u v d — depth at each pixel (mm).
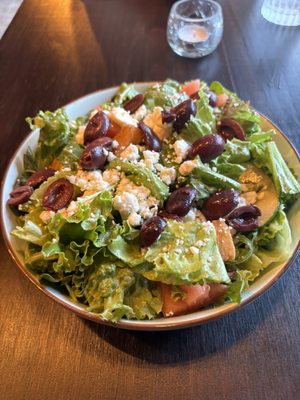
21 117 316
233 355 191
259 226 210
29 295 216
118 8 419
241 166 228
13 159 238
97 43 381
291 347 192
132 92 281
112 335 199
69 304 181
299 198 220
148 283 194
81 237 194
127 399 178
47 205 209
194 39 355
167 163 224
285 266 195
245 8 419
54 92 337
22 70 358
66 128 246
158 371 187
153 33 389
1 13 500
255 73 349
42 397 181
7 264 229
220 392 179
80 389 183
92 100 280
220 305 187
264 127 259
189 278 182
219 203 205
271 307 206
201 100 252
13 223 215
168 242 193
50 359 193
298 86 337
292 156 239
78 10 419
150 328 173
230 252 198
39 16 414
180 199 201
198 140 222
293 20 397
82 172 220
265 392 178
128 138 230
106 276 188
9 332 203
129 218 197
